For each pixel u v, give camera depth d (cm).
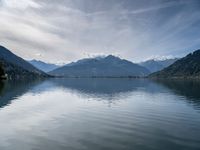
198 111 4884
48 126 3359
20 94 8569
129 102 6556
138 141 2603
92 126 3394
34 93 9275
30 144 2464
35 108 5209
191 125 3478
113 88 13550
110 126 3394
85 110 5016
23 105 5666
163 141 2600
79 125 3453
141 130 3152
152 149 2323
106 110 5031
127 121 3800
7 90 10331
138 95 8744
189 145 2455
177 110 5041
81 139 2675
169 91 10825
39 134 2891
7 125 3400
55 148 2333
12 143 2498
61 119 3928
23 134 2884
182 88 13250
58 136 2803
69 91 10869
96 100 7050
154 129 3203
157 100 7031
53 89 12256
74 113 4588
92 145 2445
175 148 2355
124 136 2823
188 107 5506
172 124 3556
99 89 12562
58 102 6450
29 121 3712
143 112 4772
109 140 2634
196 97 7862
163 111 4900
